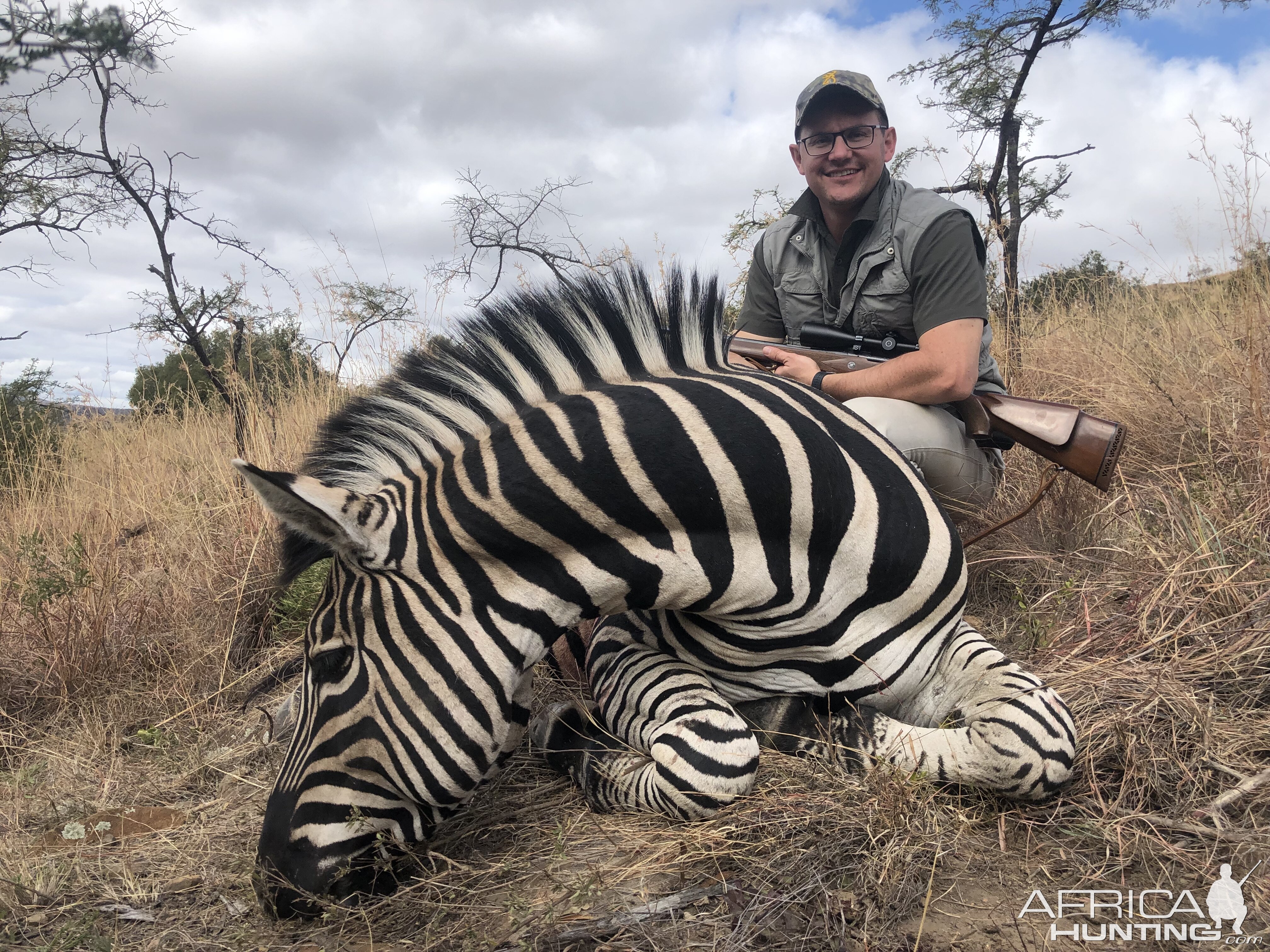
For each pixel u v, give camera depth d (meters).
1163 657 2.51
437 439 2.05
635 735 2.18
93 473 5.71
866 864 1.85
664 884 1.89
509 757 2.09
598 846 2.06
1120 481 3.52
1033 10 5.44
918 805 1.98
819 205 3.41
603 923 1.75
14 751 3.01
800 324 3.55
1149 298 6.43
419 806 1.96
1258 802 1.96
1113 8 5.31
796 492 2.08
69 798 2.59
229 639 3.59
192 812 2.47
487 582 1.94
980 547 3.39
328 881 1.86
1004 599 3.25
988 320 3.22
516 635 1.95
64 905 2.02
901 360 2.93
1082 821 1.96
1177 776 2.07
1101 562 3.15
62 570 3.68
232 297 5.41
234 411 5.21
